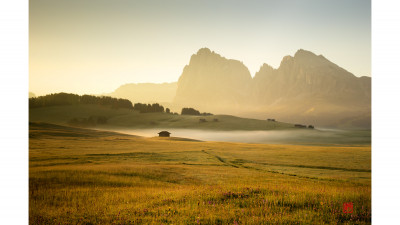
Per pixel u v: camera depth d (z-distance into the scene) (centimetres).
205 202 1469
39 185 2542
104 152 6819
